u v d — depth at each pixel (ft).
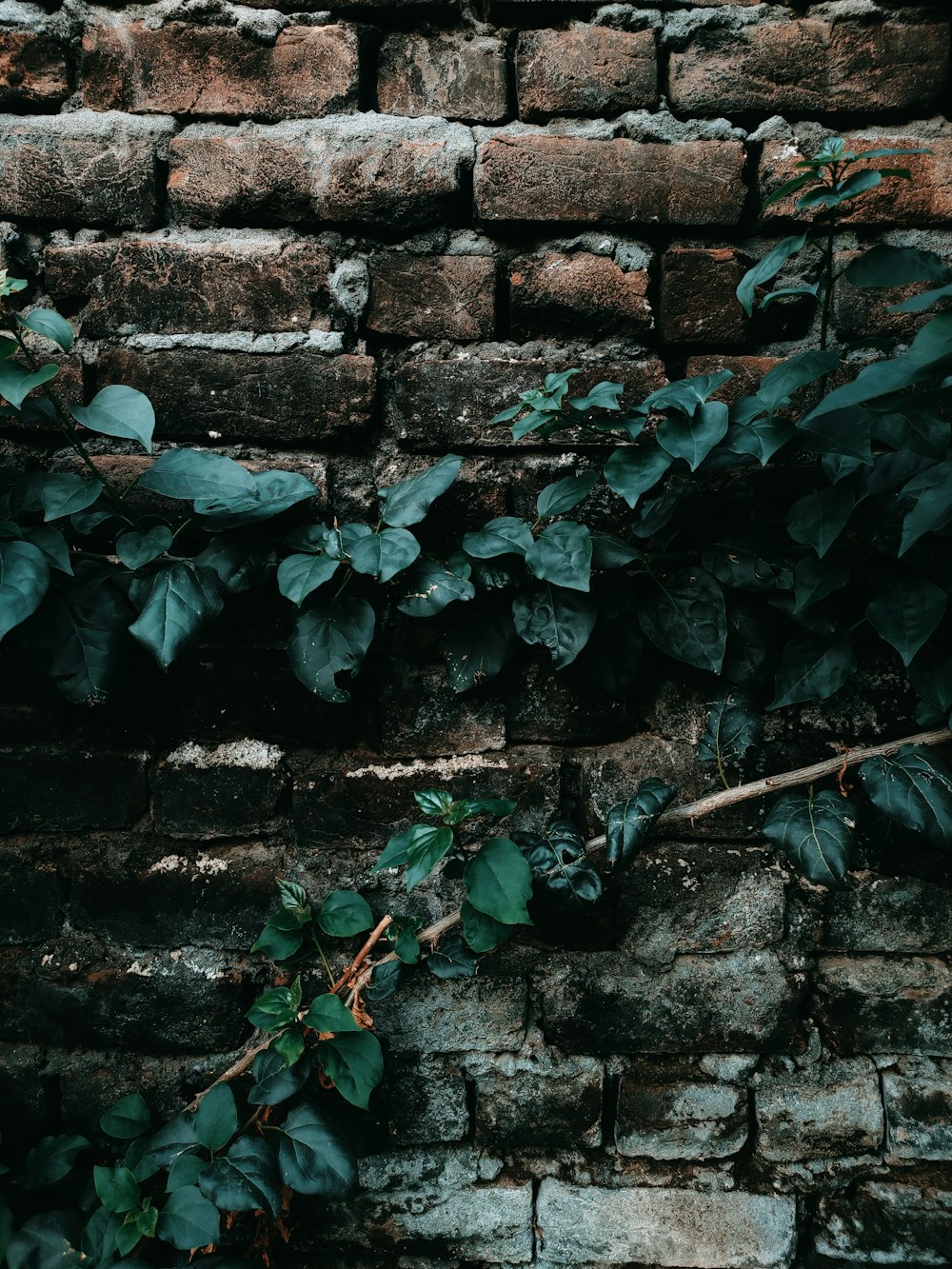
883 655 3.67
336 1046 3.39
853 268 3.07
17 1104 3.81
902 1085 3.80
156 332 3.60
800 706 3.72
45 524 3.55
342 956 3.81
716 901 3.76
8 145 3.54
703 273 3.64
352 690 3.71
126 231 3.61
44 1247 3.33
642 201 3.59
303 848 3.76
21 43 3.55
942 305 3.62
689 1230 3.82
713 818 3.73
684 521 3.68
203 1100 3.43
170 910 3.76
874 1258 3.79
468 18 3.59
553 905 3.51
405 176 3.56
